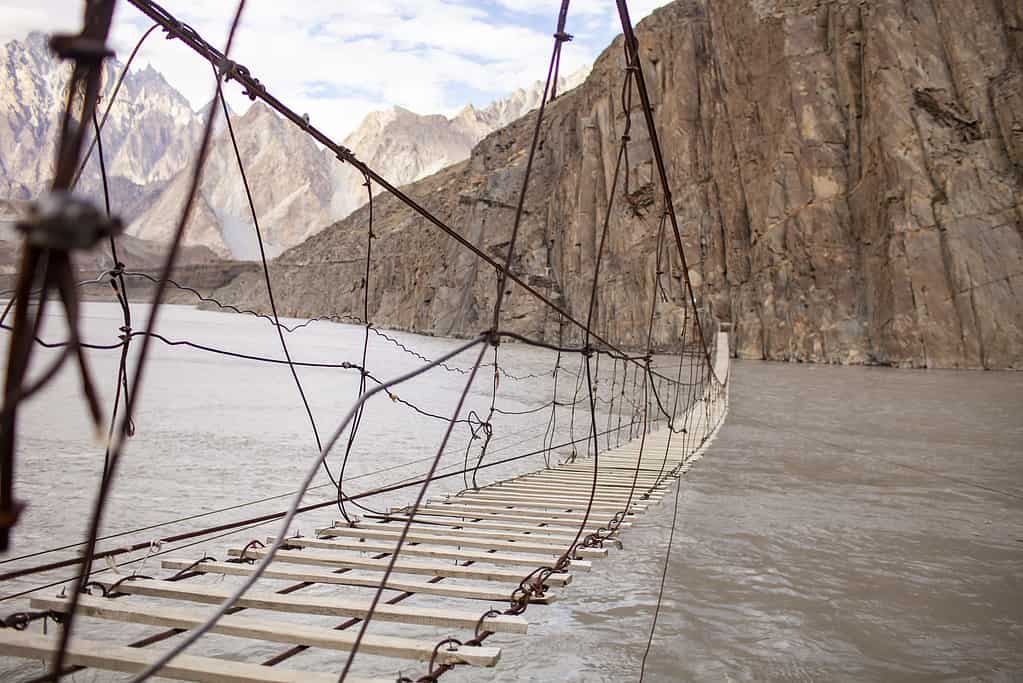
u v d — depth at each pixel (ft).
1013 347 107.76
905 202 116.78
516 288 205.57
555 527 23.24
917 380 91.66
